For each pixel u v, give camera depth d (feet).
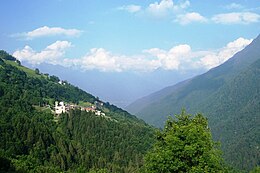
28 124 588.09
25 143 549.95
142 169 118.01
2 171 358.43
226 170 113.09
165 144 110.73
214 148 109.60
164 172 103.55
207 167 100.01
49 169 456.45
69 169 537.24
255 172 226.99
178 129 106.73
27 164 435.53
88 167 567.59
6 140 529.04
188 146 100.83
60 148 583.17
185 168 102.42
